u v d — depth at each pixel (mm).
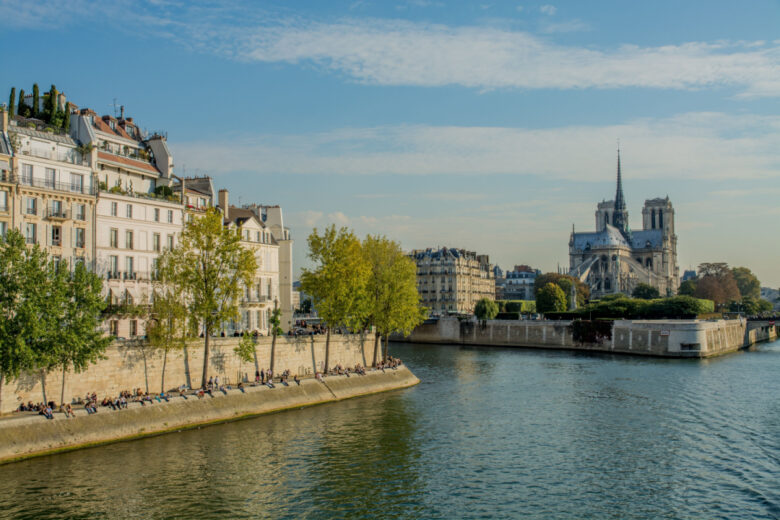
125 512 50688
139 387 78062
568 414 86438
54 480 56375
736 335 197000
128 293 85938
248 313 106938
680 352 161250
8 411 65000
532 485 58531
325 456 65688
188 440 69625
